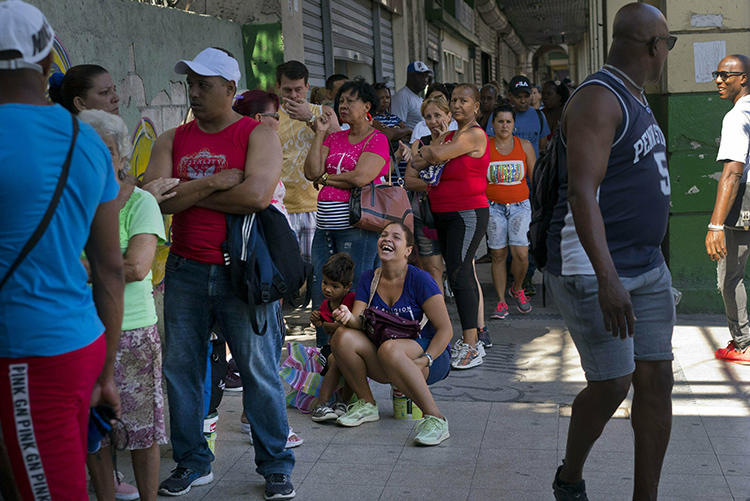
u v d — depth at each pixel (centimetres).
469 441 448
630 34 319
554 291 334
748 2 697
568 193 310
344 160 539
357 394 483
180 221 376
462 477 402
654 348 332
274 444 388
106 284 258
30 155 225
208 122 375
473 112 600
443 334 475
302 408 502
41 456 234
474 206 595
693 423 461
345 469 416
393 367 450
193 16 710
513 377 566
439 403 514
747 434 442
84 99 357
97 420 280
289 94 619
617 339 321
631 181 318
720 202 544
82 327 239
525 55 4641
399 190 548
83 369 238
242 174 367
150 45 635
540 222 341
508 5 2869
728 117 543
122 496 384
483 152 595
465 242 597
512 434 457
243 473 416
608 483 386
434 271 639
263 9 819
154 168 377
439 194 599
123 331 336
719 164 710
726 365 568
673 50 704
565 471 344
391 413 499
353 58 1253
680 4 703
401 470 412
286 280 373
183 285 379
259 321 377
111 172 252
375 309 466
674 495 371
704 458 411
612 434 446
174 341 384
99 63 561
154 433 349
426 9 1745
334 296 497
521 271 751
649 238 325
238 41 813
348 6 1227
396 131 712
